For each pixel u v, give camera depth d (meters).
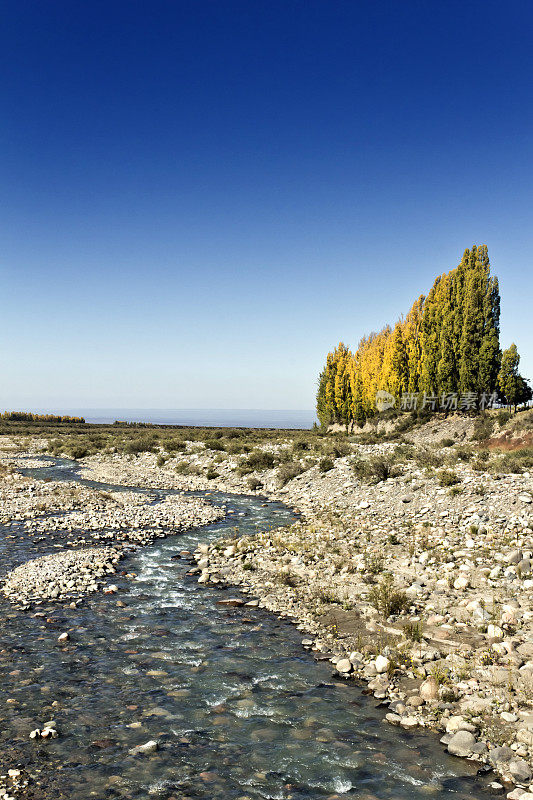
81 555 14.62
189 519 20.31
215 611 10.96
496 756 5.84
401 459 26.05
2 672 7.99
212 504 24.00
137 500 24.64
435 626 9.36
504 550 12.75
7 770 5.63
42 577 12.70
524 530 13.79
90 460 44.12
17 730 6.44
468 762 5.87
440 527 15.70
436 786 5.47
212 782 5.54
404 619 9.84
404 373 59.62
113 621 10.28
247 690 7.62
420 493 19.47
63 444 54.09
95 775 5.62
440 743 6.26
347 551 14.66
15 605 10.95
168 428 106.62
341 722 6.75
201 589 12.40
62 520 19.50
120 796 5.28
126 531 18.22
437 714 6.79
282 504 23.98
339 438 51.50
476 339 46.78
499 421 37.56
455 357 49.19
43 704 7.10
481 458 24.09
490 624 9.03
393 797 5.29
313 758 5.99
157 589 12.36
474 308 46.78
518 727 6.32
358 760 5.95
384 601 10.35
